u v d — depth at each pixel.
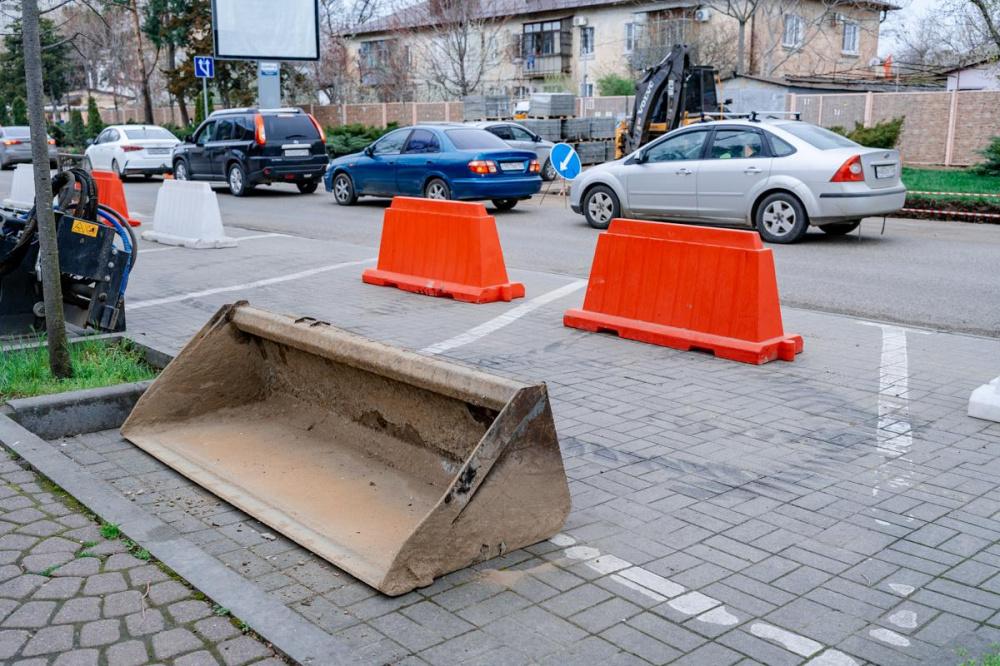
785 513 4.54
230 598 3.52
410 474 4.77
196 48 44.28
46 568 3.78
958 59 42.59
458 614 3.57
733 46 44.19
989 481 4.95
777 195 13.73
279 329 5.25
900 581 3.86
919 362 7.37
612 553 4.10
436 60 50.81
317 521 4.35
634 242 8.14
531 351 7.71
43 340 7.29
